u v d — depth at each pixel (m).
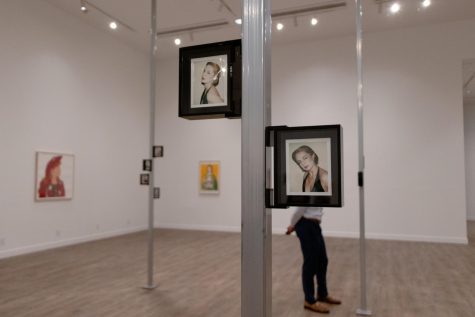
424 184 8.82
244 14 1.48
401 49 9.16
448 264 6.33
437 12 8.30
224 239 9.03
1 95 6.99
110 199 9.66
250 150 1.44
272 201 1.48
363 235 4.09
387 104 9.18
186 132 11.14
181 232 10.27
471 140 13.96
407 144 8.98
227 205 10.58
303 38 9.73
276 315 3.93
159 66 11.56
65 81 8.39
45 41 7.91
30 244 7.45
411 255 7.09
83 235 8.77
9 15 7.17
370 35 9.41
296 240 8.72
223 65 1.87
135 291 4.75
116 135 9.95
